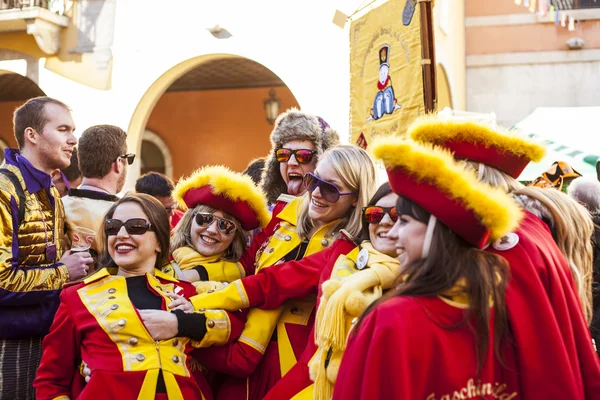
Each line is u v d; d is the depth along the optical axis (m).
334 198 3.05
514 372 2.02
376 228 2.76
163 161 16.25
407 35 6.37
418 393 1.87
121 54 11.56
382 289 2.57
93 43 11.72
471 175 2.05
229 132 16.02
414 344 1.88
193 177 3.58
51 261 3.56
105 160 4.03
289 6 10.56
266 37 10.69
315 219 3.16
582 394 2.07
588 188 4.69
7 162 3.49
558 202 2.59
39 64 11.98
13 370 3.37
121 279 3.06
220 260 3.49
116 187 4.15
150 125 16.28
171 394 2.83
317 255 3.08
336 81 10.19
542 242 2.28
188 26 11.19
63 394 2.95
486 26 14.34
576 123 8.56
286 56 10.54
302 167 3.61
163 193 5.25
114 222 3.05
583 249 2.67
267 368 3.13
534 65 14.15
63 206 3.77
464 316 1.94
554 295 2.14
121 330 2.89
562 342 2.05
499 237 1.96
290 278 3.05
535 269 2.12
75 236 3.84
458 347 1.92
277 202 3.57
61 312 3.01
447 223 1.96
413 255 2.03
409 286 1.98
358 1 9.99
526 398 2.02
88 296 3.00
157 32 11.38
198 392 2.97
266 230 3.52
